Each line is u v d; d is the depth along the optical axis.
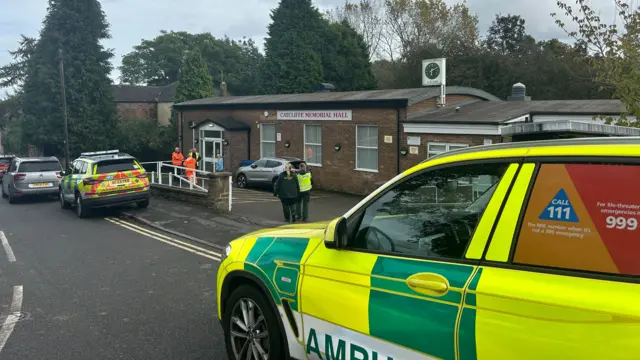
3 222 15.64
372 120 20.44
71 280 8.31
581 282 2.34
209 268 8.99
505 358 2.50
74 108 38.62
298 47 44.72
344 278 3.36
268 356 4.02
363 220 3.50
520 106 19.19
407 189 3.30
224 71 71.00
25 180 20.86
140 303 6.94
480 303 2.62
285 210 14.05
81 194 15.77
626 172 2.36
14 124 50.78
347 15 55.53
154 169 41.78
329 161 22.39
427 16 50.06
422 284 2.89
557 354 2.32
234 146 26.48
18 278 8.56
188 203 17.77
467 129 17.03
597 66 8.45
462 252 2.85
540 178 2.63
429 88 21.59
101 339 5.60
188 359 5.03
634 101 8.02
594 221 2.39
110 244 11.50
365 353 3.19
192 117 29.97
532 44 39.28
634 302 2.15
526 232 2.60
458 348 2.70
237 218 14.69
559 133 4.61
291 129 24.11
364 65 48.03
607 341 2.18
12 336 5.75
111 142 40.03
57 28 38.38
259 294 4.11
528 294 2.45
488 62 37.16
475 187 2.93
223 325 4.58
